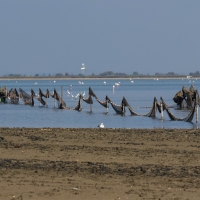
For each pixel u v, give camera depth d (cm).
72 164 5159
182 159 5416
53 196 3884
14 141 6831
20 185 4244
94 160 5381
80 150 6041
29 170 4866
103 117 12800
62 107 16225
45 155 5706
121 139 7019
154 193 3981
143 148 6184
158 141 6812
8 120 12156
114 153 5812
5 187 4166
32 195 3912
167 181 4391
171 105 17100
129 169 4888
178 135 7438
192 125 10506
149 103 19338
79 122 11500
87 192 4006
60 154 5772
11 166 5053
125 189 4109
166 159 5419
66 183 4325
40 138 7088
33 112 14750
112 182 4366
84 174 4681
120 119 12175
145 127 10144
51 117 12938
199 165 5084
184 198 3831
